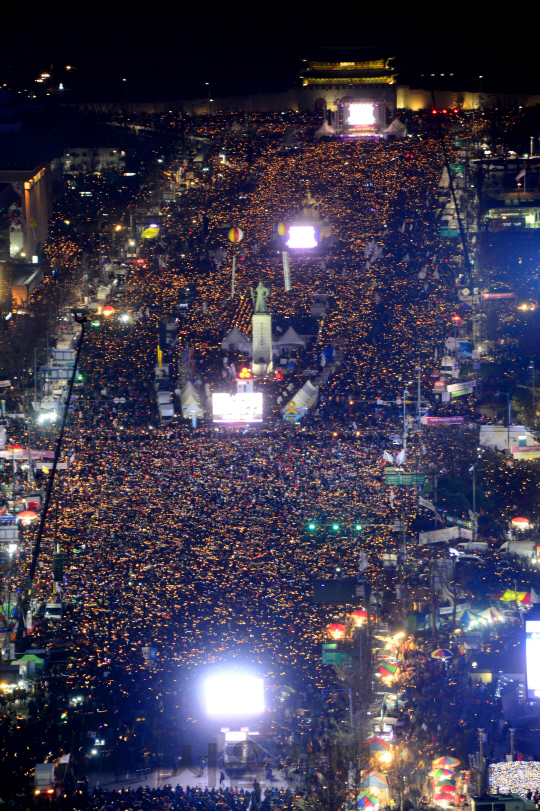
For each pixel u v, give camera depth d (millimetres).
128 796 119562
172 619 162750
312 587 171750
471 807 118875
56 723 136125
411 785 121125
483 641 155375
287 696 142625
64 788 121375
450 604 165000
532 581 172750
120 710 140000
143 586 172500
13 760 126625
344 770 122250
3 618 159250
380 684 142500
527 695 138125
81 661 151250
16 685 143750
